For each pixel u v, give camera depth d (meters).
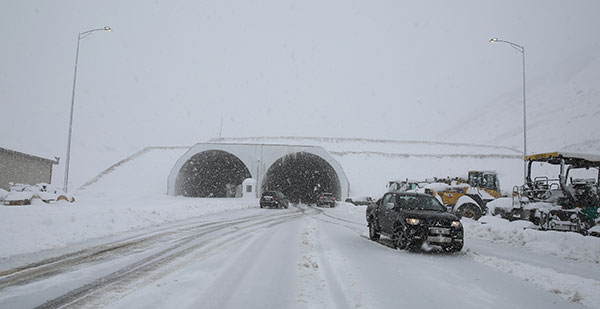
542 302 5.33
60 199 22.30
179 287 5.66
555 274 6.91
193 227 14.22
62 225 11.01
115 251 8.62
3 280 5.86
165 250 8.89
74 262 7.30
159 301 4.97
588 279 6.54
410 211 10.05
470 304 5.20
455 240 9.34
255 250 9.20
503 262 8.02
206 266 7.18
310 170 57.19
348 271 7.07
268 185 50.03
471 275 6.96
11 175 29.12
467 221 16.11
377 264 7.86
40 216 10.88
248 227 14.96
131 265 7.14
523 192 14.95
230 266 7.23
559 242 9.89
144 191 42.62
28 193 20.11
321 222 19.05
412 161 52.28
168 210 18.86
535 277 6.71
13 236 8.98
